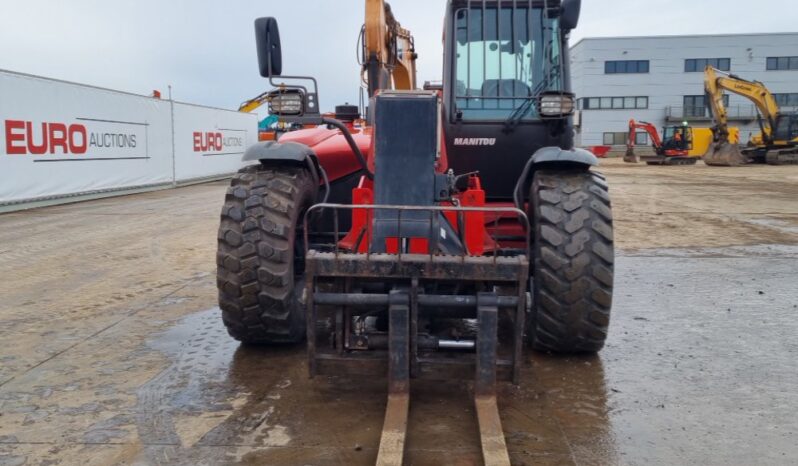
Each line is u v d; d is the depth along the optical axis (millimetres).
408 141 3732
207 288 6473
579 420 3420
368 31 6055
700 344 4668
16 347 4660
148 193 18094
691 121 51688
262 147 4223
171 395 3748
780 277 6938
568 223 3883
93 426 3363
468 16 5070
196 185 21297
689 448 3131
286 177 4184
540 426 3348
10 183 13055
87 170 15570
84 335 4938
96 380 4000
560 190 3977
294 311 4230
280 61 4305
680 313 5504
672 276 7008
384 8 6316
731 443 3186
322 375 3707
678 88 52000
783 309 5633
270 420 3406
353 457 3018
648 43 51688
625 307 5699
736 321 5266
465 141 5098
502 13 5062
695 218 12164
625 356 4383
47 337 4895
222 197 16891
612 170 30438
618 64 52281
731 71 51312
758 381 3977
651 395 3750
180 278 6957
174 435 3250
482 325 3330
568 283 3877
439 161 4109
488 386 3365
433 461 2961
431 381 3871
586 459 3016
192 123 21422
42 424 3396
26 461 3012
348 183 5316
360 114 6344
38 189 13867
